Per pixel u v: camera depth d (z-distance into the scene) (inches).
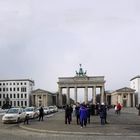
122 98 7667.3
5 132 1230.3
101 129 1232.8
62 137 1029.2
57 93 7691.9
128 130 1187.9
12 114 1815.9
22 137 1035.3
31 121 1898.4
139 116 2460.6
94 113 2405.3
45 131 1203.2
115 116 2470.5
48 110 3280.0
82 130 1194.6
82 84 7258.9
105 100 7755.9
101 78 7258.9
